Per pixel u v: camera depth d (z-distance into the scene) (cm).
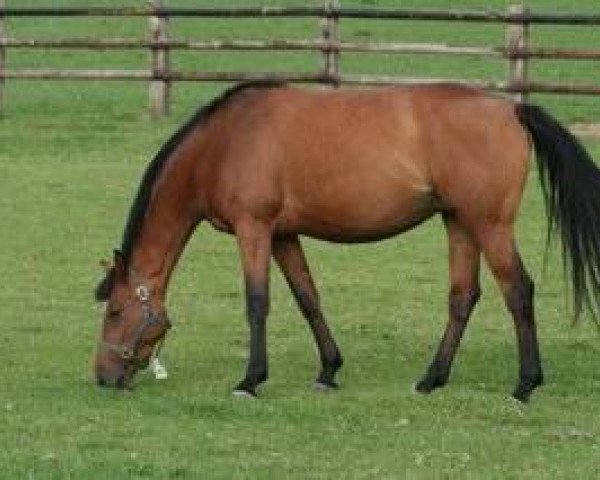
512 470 1058
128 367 1263
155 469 1043
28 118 2680
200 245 1891
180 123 2619
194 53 3428
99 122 2642
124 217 2020
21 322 1515
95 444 1105
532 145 1230
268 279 1248
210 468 1051
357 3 3972
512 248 1220
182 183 1261
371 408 1215
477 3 3938
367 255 1845
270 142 1235
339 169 1224
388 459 1080
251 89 1263
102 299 1268
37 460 1062
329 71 2528
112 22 3725
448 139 1213
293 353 1409
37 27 3641
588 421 1189
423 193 1224
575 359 1402
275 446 1108
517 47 2441
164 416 1185
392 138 1222
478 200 1212
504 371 1347
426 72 3156
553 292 1675
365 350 1430
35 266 1770
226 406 1209
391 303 1623
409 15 2495
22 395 1242
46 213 2039
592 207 1207
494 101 1227
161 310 1267
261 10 2559
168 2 3950
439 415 1197
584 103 2811
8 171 2289
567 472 1055
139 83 3106
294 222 1246
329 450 1101
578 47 3375
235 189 1239
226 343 1448
